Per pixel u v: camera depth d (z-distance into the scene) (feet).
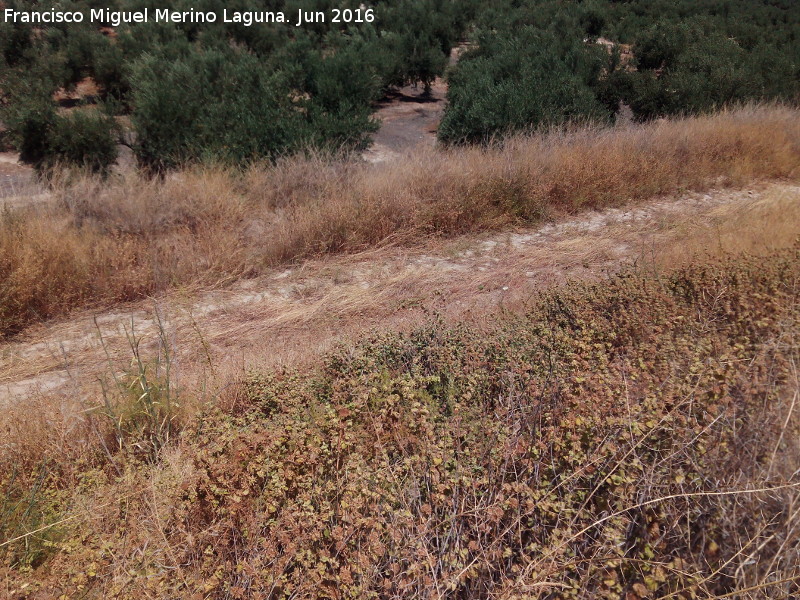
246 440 8.42
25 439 10.15
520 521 6.72
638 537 6.38
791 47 61.26
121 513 8.50
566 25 65.26
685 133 28.73
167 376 11.01
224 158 28.07
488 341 10.69
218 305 16.79
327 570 6.86
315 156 24.71
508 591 5.81
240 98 34.60
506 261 19.35
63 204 19.53
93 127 36.24
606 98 44.11
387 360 11.09
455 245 20.56
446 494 7.11
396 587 6.33
